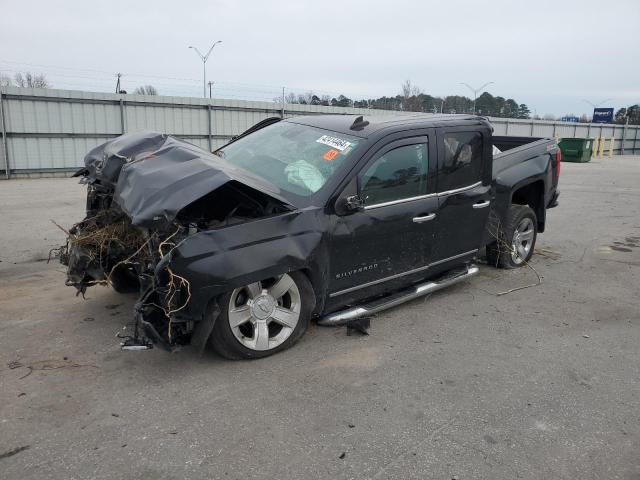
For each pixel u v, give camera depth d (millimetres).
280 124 5312
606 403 3473
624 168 25516
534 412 3334
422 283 5156
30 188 14328
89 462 2707
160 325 3541
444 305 5242
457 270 5488
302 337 4328
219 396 3389
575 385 3703
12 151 17734
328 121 4980
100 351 3969
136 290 5047
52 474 2609
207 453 2811
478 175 5355
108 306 4867
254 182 3812
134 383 3520
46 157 18422
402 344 4285
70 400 3285
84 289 4488
